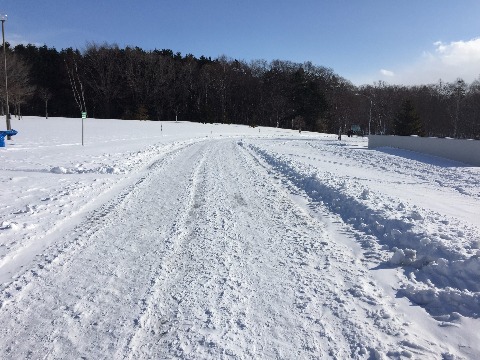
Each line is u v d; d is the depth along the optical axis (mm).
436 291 4633
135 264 5520
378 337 3836
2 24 26016
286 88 95750
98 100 81125
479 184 13367
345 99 101000
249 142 34906
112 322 4023
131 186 11031
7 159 15398
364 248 6395
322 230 7406
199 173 13922
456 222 7387
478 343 3715
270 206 9297
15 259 5586
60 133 32656
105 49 81875
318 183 11531
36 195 9305
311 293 4758
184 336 3803
